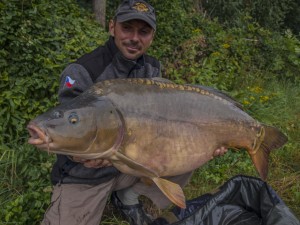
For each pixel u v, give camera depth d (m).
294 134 2.28
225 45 3.21
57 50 2.10
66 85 1.10
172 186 1.00
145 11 1.12
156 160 1.00
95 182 1.19
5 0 1.96
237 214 1.30
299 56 3.59
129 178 1.27
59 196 1.20
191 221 1.23
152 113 0.98
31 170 1.47
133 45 1.14
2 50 1.86
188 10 4.22
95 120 0.90
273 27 5.51
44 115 0.87
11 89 1.83
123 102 0.95
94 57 1.15
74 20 2.63
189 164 1.06
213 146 1.09
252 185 1.34
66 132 0.87
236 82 2.90
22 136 1.75
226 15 5.02
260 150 1.19
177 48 3.02
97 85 0.95
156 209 1.48
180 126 1.02
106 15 3.84
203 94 1.07
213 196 1.30
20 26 1.96
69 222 1.18
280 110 2.54
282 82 3.31
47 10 2.39
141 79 1.00
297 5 6.13
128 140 0.96
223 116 1.09
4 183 1.49
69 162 1.19
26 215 1.31
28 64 1.90
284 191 1.69
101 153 0.93
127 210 1.36
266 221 1.24
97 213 1.23
